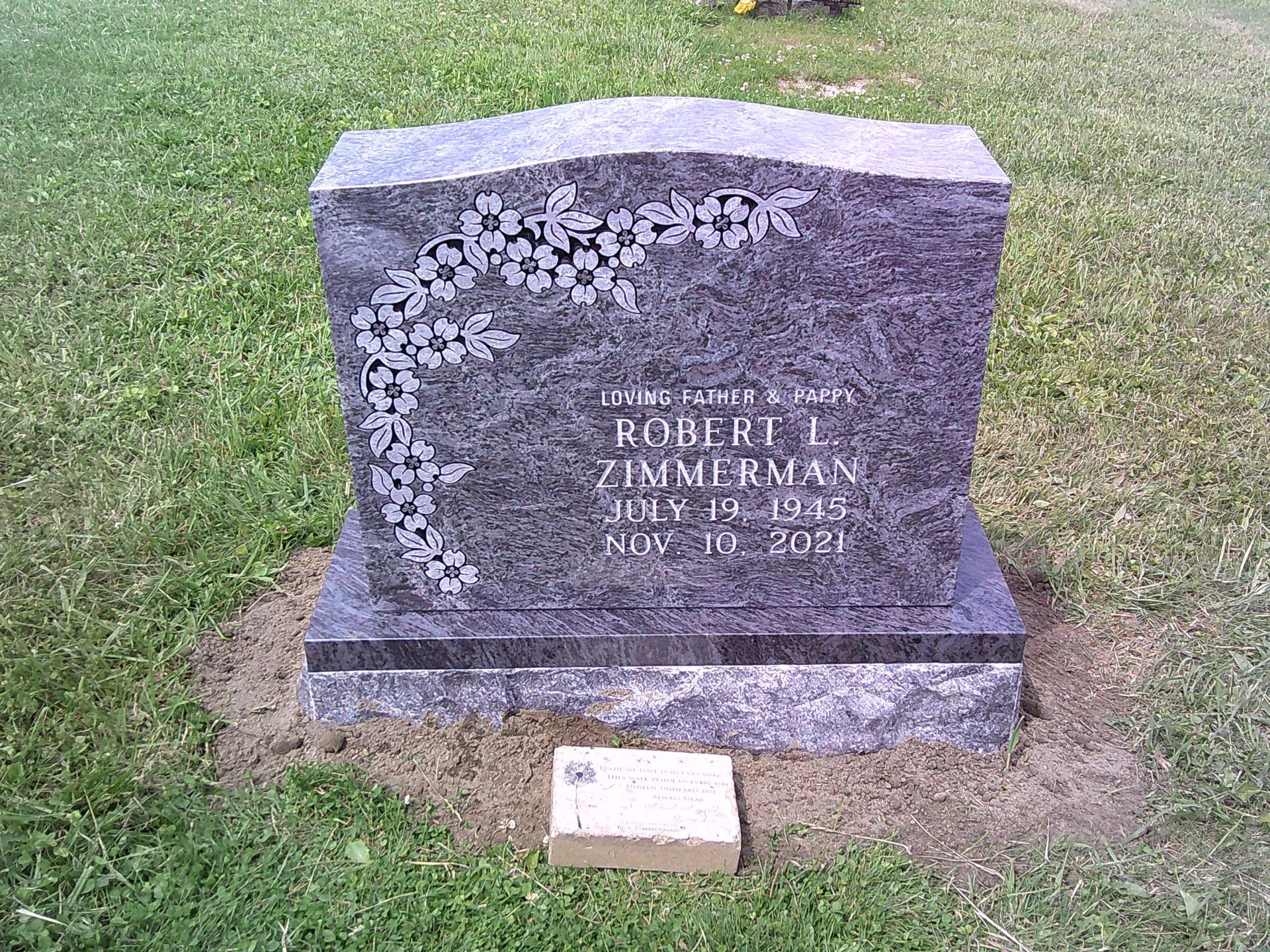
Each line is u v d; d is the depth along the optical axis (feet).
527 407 9.91
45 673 11.02
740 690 10.82
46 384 15.98
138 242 20.02
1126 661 12.23
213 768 10.37
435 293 9.39
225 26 33.91
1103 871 9.76
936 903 9.42
